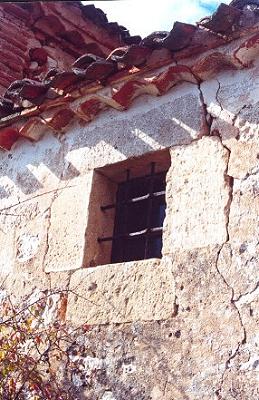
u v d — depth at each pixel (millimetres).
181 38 4520
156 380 4230
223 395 3896
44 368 4867
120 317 4582
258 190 4207
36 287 5270
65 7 7766
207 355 4051
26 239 5566
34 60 7797
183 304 4285
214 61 4609
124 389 4375
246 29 4309
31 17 7758
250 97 4473
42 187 5656
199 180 4535
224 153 4477
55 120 5566
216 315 4102
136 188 5355
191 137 4699
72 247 5152
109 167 5219
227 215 4305
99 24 8031
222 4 4246
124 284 4664
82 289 4906
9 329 5234
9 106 5781
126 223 5199
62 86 5262
